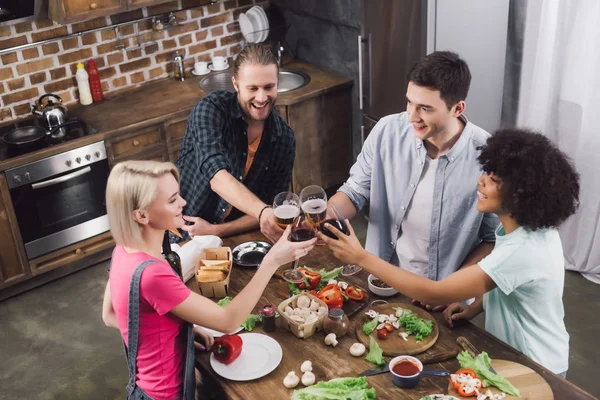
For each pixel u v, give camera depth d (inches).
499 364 76.1
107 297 80.0
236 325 75.5
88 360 141.3
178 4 189.5
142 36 186.7
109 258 176.4
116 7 166.4
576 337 137.7
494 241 95.7
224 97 105.1
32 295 164.2
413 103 85.2
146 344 73.5
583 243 154.5
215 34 199.5
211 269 91.8
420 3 147.4
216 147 100.3
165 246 88.7
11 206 154.4
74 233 165.9
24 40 169.0
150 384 75.5
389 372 76.8
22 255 160.2
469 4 149.6
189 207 112.7
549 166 70.8
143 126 167.0
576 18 140.9
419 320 82.9
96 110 175.6
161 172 71.4
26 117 175.9
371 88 173.5
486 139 83.4
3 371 139.3
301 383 76.4
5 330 152.1
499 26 155.9
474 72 158.2
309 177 191.8
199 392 89.5
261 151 110.0
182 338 75.7
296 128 181.9
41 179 155.6
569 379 127.4
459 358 76.9
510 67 162.6
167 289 70.3
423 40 150.5
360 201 102.1
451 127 89.4
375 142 98.1
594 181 148.3
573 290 152.5
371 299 90.2
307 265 98.1
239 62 98.9
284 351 81.7
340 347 81.7
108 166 165.5
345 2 177.2
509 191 72.3
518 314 80.3
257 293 77.5
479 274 76.6
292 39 203.9
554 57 147.6
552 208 71.7
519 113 160.7
